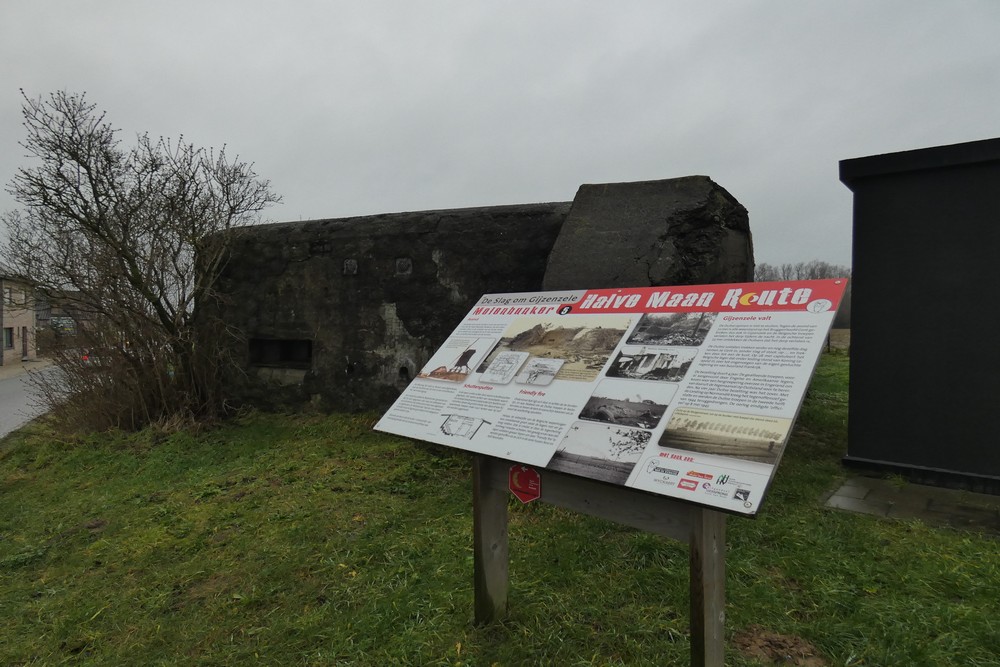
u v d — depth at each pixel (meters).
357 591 3.01
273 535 3.76
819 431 6.01
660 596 2.76
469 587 2.93
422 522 3.80
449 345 2.93
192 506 4.43
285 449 5.71
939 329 4.55
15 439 7.32
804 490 4.21
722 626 1.90
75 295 6.73
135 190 6.41
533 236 5.60
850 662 2.28
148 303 6.87
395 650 2.48
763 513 3.73
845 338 17.58
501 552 2.60
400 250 6.22
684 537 1.85
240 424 6.77
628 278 4.57
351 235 6.50
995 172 4.35
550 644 2.45
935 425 4.56
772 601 2.69
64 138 6.09
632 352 2.24
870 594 2.74
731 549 3.21
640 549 3.18
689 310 2.26
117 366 6.79
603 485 2.07
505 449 2.19
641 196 5.12
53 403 7.22
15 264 6.71
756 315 2.07
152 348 6.80
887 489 4.34
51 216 6.39
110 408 6.89
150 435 6.40
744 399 1.83
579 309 2.63
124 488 5.07
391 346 6.29
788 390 1.77
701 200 4.95
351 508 4.09
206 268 6.81
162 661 2.58
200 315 7.24
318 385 6.72
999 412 4.33
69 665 2.65
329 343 6.65
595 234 4.96
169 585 3.26
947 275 4.52
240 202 6.84
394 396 6.28
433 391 2.70
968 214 4.45
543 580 2.96
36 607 3.17
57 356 7.04
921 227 4.62
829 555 3.11
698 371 2.01
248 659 2.54
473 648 2.46
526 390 2.39
